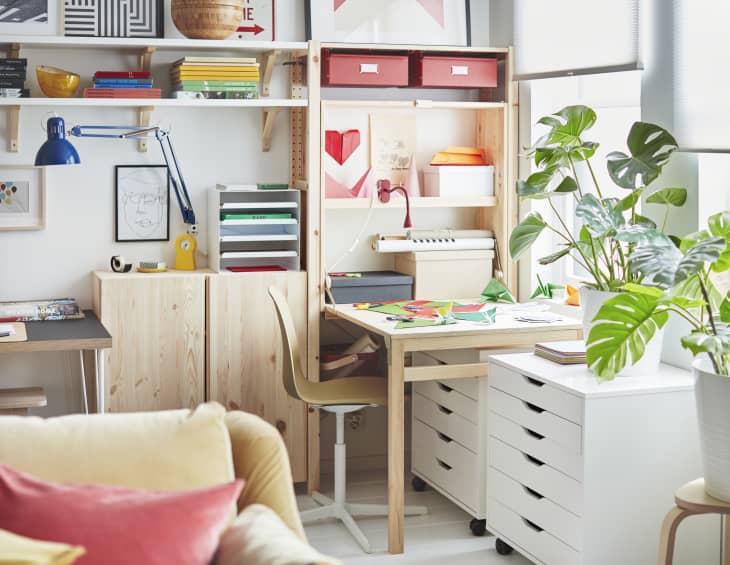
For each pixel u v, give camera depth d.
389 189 4.13
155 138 4.08
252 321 3.97
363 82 4.02
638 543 3.02
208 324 3.92
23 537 1.68
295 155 4.21
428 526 3.78
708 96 3.08
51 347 3.31
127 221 4.08
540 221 3.48
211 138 4.16
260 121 4.21
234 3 3.83
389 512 3.51
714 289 2.95
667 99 3.33
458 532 3.72
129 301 3.80
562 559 3.06
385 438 4.50
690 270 2.52
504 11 4.29
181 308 3.87
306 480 4.13
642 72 3.46
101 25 3.88
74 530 1.71
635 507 3.00
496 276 4.30
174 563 1.71
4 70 3.64
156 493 1.81
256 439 2.04
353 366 4.11
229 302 3.93
